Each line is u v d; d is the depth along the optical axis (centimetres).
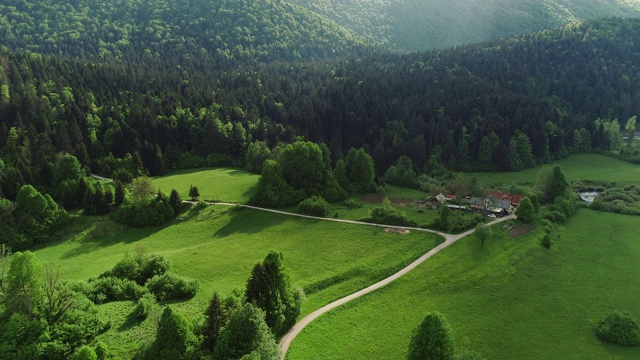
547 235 11062
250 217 12150
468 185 14038
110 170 15825
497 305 8794
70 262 9862
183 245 10844
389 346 7406
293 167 13612
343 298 8619
